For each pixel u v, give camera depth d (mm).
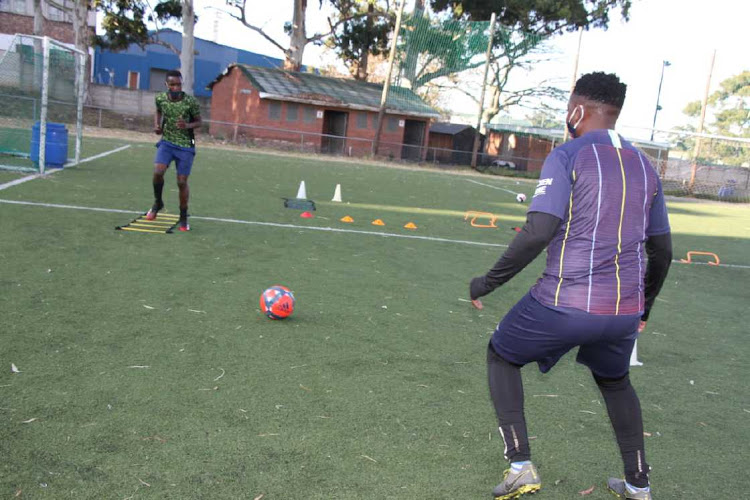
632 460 2668
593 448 3229
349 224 9570
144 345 4012
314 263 6758
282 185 13961
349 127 31500
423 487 2723
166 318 4559
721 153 26969
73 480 2525
